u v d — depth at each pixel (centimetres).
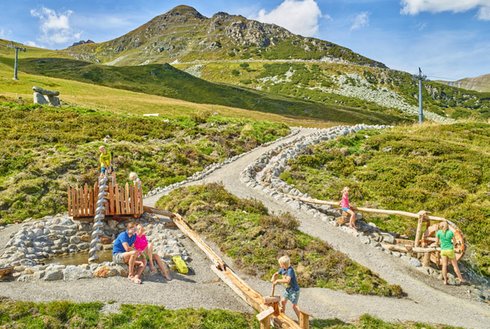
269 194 2531
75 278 1343
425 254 1848
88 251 1892
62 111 4328
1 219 2116
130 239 1451
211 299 1299
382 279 1636
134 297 1243
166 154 3388
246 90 13700
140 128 4009
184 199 2281
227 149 3712
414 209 2534
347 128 4056
